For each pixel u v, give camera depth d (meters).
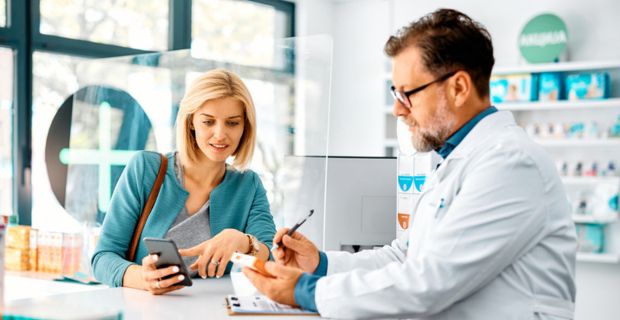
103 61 4.07
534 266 1.62
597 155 5.34
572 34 5.51
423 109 1.73
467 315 1.64
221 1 5.69
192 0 5.41
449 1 6.07
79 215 4.04
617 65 5.18
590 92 5.27
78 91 4.11
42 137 4.37
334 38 6.70
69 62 4.51
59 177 4.12
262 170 3.27
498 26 5.85
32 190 4.32
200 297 1.97
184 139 2.33
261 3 6.02
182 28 5.28
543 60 5.43
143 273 2.00
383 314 1.60
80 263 3.79
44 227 4.27
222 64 3.61
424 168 2.52
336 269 1.97
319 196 3.01
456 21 1.73
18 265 3.72
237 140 2.35
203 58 3.74
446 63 1.70
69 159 4.09
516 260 1.62
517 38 5.75
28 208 4.30
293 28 6.33
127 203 2.31
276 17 6.21
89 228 3.97
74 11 4.56
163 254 1.95
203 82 2.29
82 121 4.08
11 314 1.36
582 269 5.34
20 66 4.25
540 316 1.62
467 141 1.72
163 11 5.16
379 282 1.61
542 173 1.62
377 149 6.46
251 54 3.45
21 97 4.26
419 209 1.81
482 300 1.63
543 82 5.41
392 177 2.79
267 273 1.75
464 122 1.76
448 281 1.57
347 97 6.64
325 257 1.98
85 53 4.60
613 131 5.19
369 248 2.83
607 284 5.24
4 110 4.23
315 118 3.21
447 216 1.62
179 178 2.36
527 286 1.63
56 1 4.45
